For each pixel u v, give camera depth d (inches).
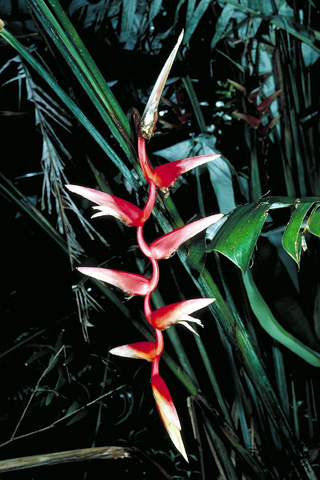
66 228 49.6
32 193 65.1
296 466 47.8
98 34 54.9
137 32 59.5
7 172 65.1
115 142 54.9
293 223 33.6
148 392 70.8
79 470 65.1
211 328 68.7
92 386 63.6
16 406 61.9
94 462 65.7
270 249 52.2
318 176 56.4
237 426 60.5
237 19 58.2
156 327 33.5
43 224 53.3
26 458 44.1
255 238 33.6
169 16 59.0
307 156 56.4
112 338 65.7
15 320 68.4
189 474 63.7
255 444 57.4
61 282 67.4
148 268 55.6
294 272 55.9
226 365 69.6
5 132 61.5
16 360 66.3
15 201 52.9
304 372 62.2
